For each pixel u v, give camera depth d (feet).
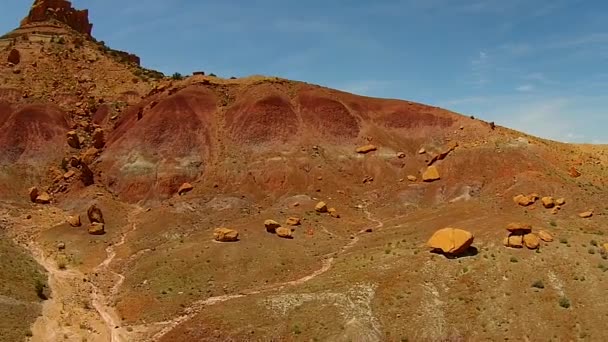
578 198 252.42
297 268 207.31
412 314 152.56
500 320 147.13
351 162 328.29
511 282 158.92
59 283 196.95
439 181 297.94
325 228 255.91
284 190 300.20
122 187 305.32
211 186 304.30
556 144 331.98
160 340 154.51
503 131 332.60
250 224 251.80
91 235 254.88
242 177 309.42
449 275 166.50
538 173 277.64
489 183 284.00
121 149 326.85
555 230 194.59
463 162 303.68
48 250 237.25
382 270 178.19
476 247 179.01
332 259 212.43
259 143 332.19
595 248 172.45
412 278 167.94
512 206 254.88
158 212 276.41
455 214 246.88
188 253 217.77
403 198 288.71
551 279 158.30
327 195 296.92
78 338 152.76
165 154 322.14
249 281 197.47
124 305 180.24
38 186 315.17
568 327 142.41
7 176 311.88
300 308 160.86
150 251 231.09
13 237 250.37
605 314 144.25
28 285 182.80
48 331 154.61
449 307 153.99
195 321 160.66
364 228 258.78
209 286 192.65
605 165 306.35
